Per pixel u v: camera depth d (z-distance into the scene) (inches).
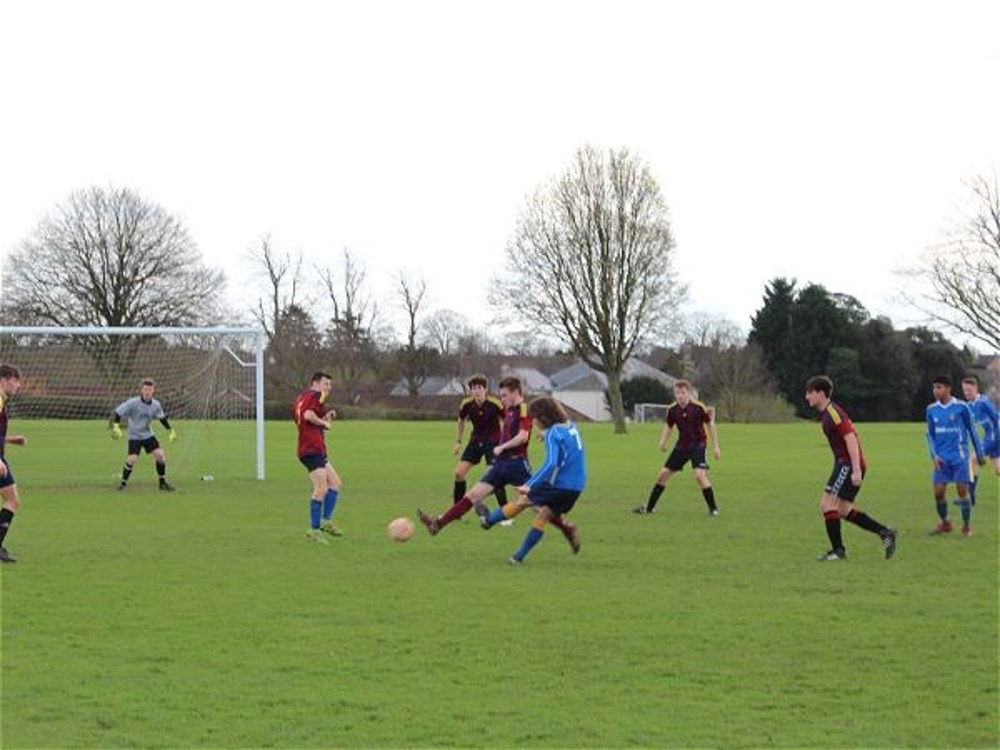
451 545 711.1
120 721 339.9
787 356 4350.4
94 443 2044.8
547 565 628.1
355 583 566.3
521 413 701.9
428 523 683.4
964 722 341.7
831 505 650.8
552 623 471.8
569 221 2957.7
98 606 504.4
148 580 573.6
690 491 1107.9
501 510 647.8
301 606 505.7
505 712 349.4
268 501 1011.9
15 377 633.0
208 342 1738.4
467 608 502.3
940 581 576.7
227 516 885.8
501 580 576.4
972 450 893.2
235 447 1931.6
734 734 330.0
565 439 631.8
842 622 475.5
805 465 1499.8
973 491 893.8
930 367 4284.0
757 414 3836.1
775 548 700.0
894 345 4274.1
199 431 2256.4
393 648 427.2
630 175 2952.8
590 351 3011.8
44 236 3555.6
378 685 377.7
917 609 503.2
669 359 5536.4
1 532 630.5
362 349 4608.8
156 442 1129.4
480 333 5654.5
